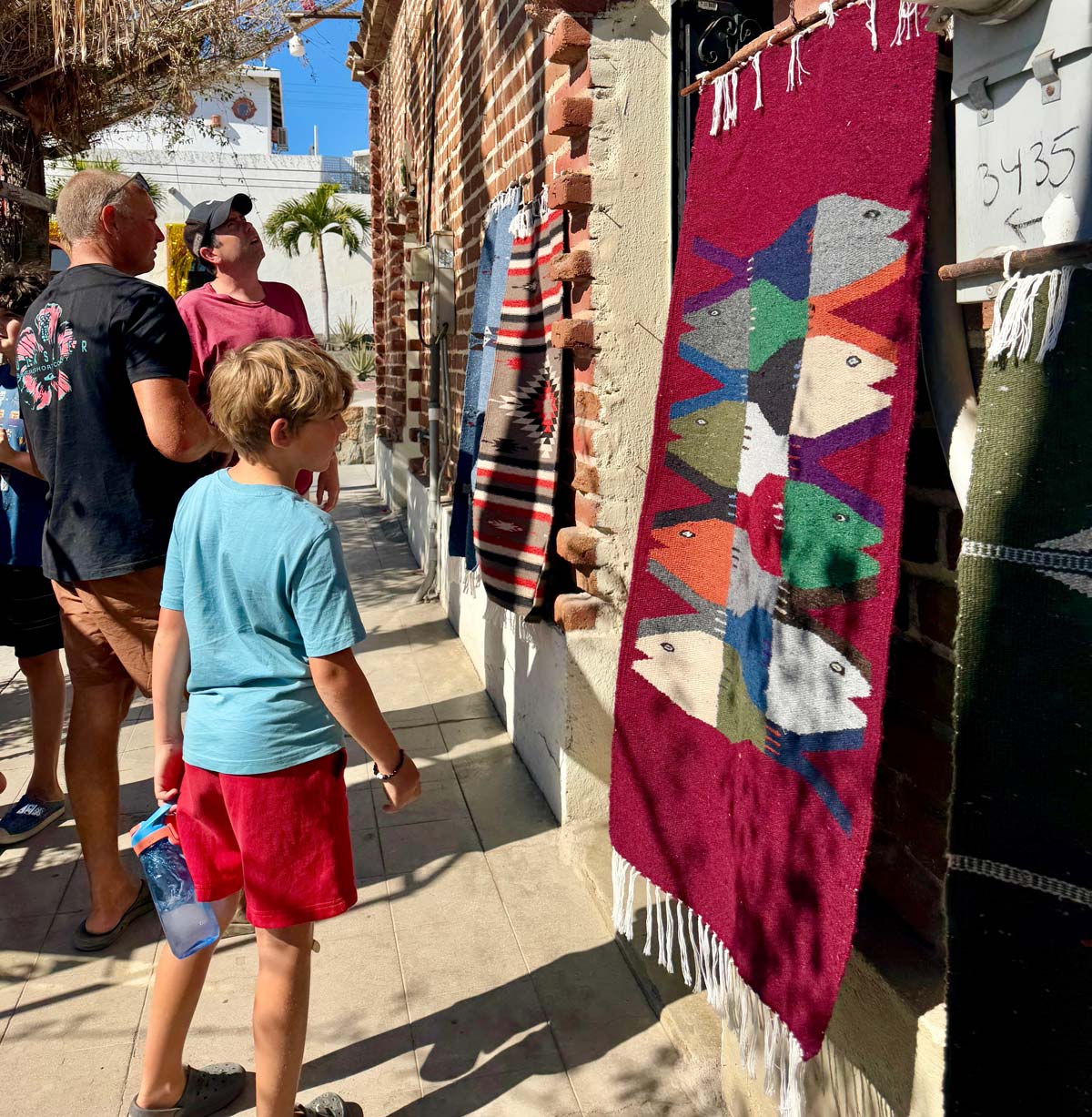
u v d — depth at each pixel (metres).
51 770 3.70
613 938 2.92
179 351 2.74
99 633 2.84
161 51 4.71
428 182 7.02
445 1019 2.60
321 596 1.91
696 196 2.20
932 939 1.82
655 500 2.29
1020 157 1.29
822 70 1.73
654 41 3.08
